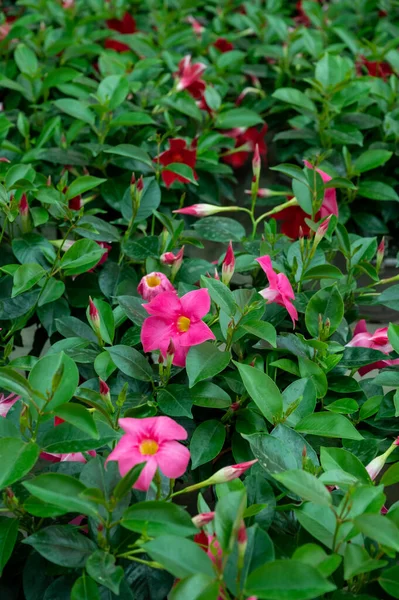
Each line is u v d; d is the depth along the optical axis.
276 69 1.47
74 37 1.55
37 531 0.72
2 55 1.50
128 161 1.18
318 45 1.45
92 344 0.91
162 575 0.72
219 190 1.26
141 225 1.09
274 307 0.93
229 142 1.29
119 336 0.98
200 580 0.62
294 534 0.75
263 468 0.77
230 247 0.87
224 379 0.88
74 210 1.10
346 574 0.64
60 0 1.71
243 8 1.85
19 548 0.76
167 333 0.82
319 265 0.94
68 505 0.67
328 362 0.87
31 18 1.49
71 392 0.73
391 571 0.67
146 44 1.50
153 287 0.90
